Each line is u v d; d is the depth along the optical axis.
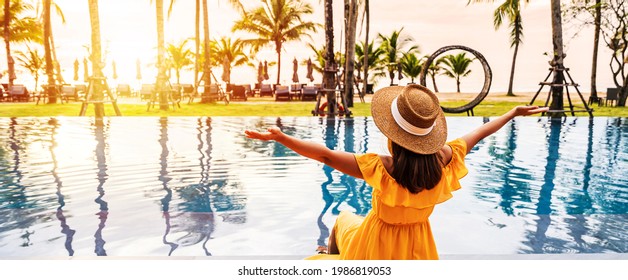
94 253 3.64
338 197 5.34
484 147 8.90
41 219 4.47
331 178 6.27
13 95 24.17
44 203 5.04
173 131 11.13
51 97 22.80
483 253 3.63
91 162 7.30
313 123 12.84
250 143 9.34
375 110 2.14
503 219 4.50
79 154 8.01
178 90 24.14
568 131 11.11
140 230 4.15
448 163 2.25
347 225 2.66
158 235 4.02
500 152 8.34
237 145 9.05
